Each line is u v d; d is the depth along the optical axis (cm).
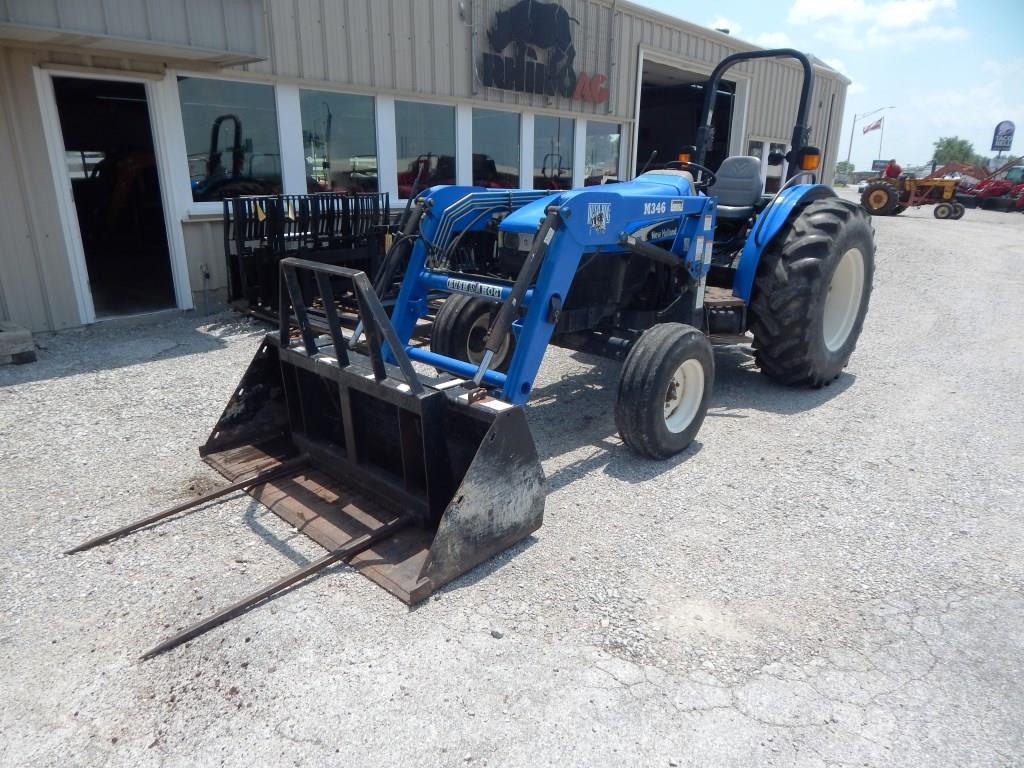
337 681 210
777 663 220
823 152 1759
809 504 324
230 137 700
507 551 281
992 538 296
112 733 193
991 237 1390
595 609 245
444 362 332
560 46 978
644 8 1098
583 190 332
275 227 634
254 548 282
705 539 293
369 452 319
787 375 476
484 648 225
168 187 664
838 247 445
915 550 286
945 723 198
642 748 188
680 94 1498
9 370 516
